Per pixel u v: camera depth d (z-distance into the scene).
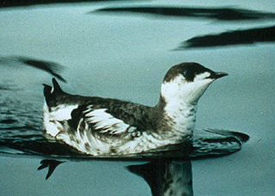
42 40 16.95
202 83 11.49
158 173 11.20
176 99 11.62
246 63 15.55
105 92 14.64
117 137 11.62
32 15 18.17
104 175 11.12
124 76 15.25
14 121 13.34
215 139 12.48
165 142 11.76
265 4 18.86
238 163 11.51
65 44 16.69
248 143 12.30
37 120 13.42
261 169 11.29
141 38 16.94
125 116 11.70
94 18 18.08
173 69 11.61
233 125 13.03
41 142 12.40
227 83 14.73
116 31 17.27
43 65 15.91
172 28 17.44
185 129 11.78
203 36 17.05
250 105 13.72
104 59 15.95
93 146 11.80
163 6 18.86
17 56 16.30
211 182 10.92
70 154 11.95
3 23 17.81
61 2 18.97
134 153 11.70
